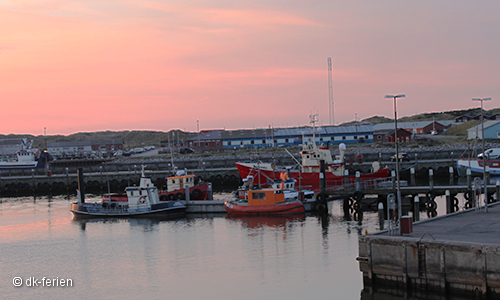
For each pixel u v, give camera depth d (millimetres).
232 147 147500
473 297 27984
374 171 83875
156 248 47531
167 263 42188
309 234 50000
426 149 121000
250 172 77812
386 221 55781
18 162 122875
